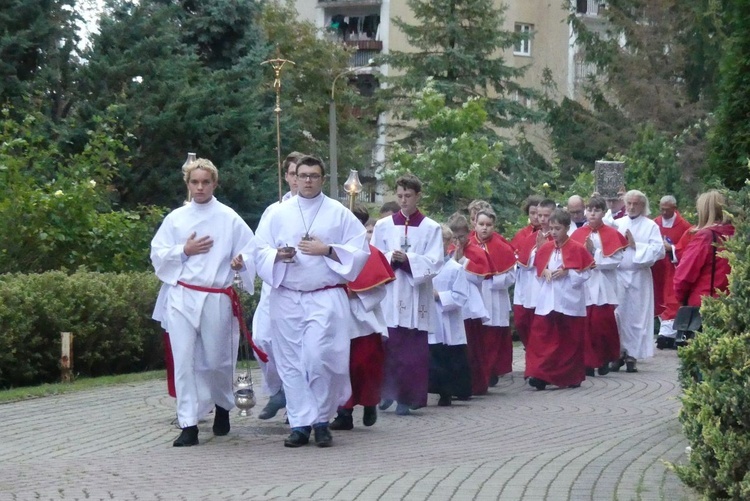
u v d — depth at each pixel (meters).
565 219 14.36
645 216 16.92
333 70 40.28
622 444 9.69
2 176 17.06
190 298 9.85
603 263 15.67
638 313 16.39
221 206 10.08
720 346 6.88
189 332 9.81
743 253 7.27
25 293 13.93
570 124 43.03
